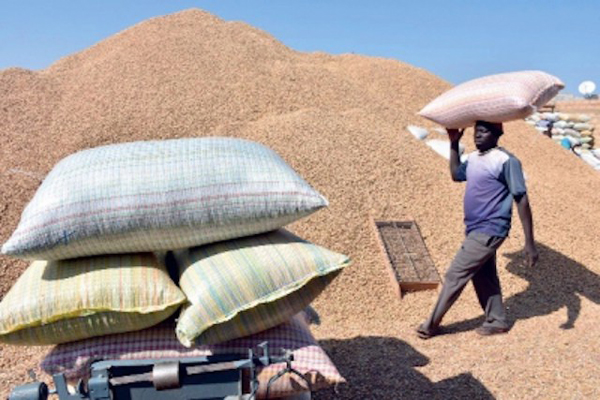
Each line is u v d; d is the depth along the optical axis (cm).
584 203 736
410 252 548
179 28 1025
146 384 218
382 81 1148
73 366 242
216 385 221
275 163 272
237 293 238
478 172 401
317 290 265
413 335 427
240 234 263
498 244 399
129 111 752
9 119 748
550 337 403
